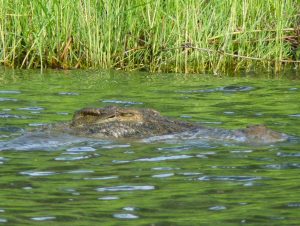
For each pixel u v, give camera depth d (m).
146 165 27.66
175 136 31.98
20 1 58.25
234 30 58.44
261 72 56.84
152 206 22.55
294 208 22.28
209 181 25.42
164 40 57.69
